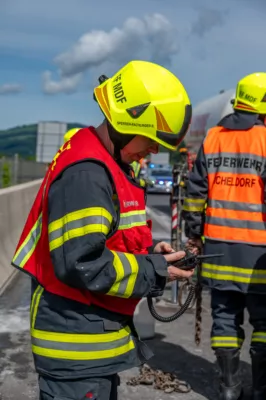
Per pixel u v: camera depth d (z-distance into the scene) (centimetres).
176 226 632
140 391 420
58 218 202
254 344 392
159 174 3431
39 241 217
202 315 614
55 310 211
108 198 202
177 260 230
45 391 216
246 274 385
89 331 209
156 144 216
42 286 214
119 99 210
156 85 208
